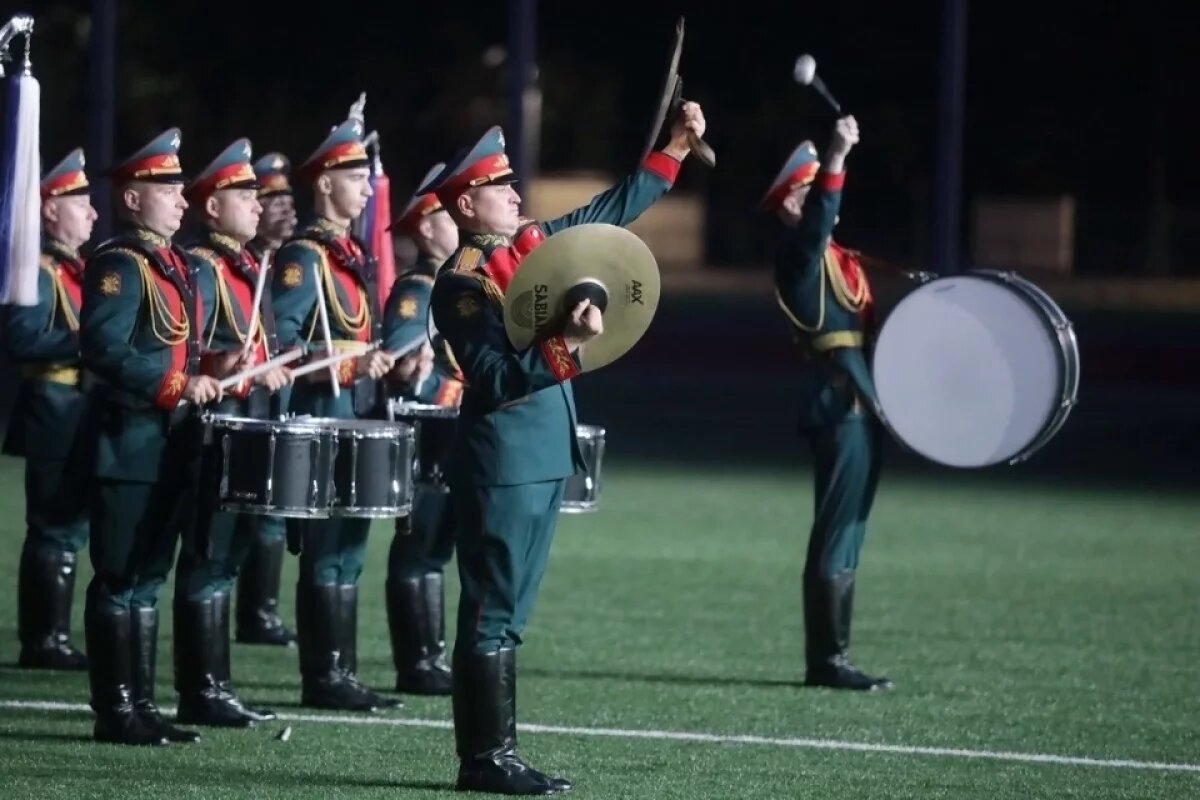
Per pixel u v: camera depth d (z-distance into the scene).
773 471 42.06
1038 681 22.97
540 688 22.20
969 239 115.00
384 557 31.31
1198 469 43.59
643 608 27.11
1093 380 63.03
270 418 20.47
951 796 17.73
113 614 18.89
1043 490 40.00
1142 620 26.84
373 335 21.80
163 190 18.70
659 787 17.78
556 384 16.55
